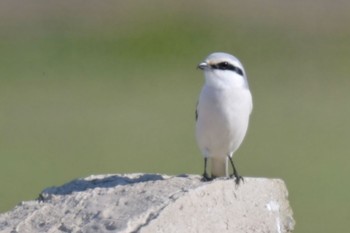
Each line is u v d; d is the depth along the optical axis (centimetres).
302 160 2373
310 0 3541
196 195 922
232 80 1077
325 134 2609
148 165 2264
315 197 2123
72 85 3116
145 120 2758
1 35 3331
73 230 882
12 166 2305
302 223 1992
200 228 916
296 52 3356
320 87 3053
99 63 3312
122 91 3058
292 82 3142
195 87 3108
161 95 3008
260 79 3139
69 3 3478
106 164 2294
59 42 3350
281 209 1011
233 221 950
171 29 3472
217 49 3381
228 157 1105
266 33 3438
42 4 3462
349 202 2095
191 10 3538
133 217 880
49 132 2656
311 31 3422
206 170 1095
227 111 1070
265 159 2352
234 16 3509
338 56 3319
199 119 1089
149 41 3431
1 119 2780
